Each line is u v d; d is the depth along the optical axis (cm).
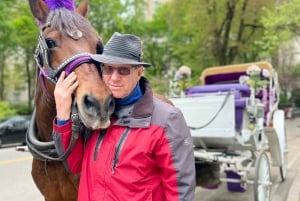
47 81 290
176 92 743
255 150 635
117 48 228
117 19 2686
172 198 222
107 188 223
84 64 255
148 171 225
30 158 1170
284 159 798
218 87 697
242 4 2509
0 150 1458
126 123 227
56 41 277
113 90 230
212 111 604
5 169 976
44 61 285
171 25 2919
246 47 2634
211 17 2591
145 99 229
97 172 227
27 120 1728
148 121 224
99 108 227
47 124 323
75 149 253
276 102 827
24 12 2489
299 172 907
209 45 2673
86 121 230
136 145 222
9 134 1625
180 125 230
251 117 625
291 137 1770
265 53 2048
